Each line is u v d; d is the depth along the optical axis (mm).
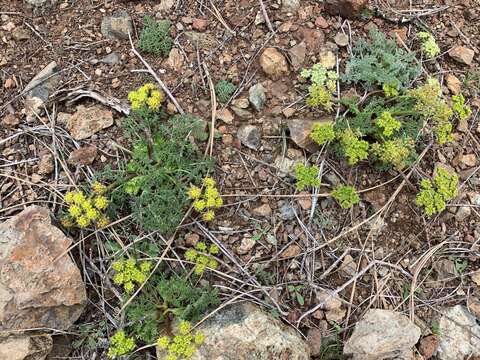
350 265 483
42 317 427
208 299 443
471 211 519
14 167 483
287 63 521
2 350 412
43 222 441
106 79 507
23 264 426
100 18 534
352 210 496
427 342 472
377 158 494
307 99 501
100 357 442
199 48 522
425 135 522
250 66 519
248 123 502
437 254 502
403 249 498
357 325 456
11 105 502
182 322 424
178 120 482
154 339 437
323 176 497
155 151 470
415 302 486
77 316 439
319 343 460
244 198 485
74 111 500
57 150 485
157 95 467
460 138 541
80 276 438
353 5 537
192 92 505
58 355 440
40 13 537
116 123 494
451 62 568
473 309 490
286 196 486
